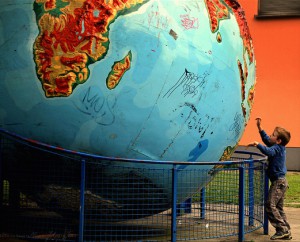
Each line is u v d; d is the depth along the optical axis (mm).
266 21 17438
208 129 6328
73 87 5727
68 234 6477
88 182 6156
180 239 6520
